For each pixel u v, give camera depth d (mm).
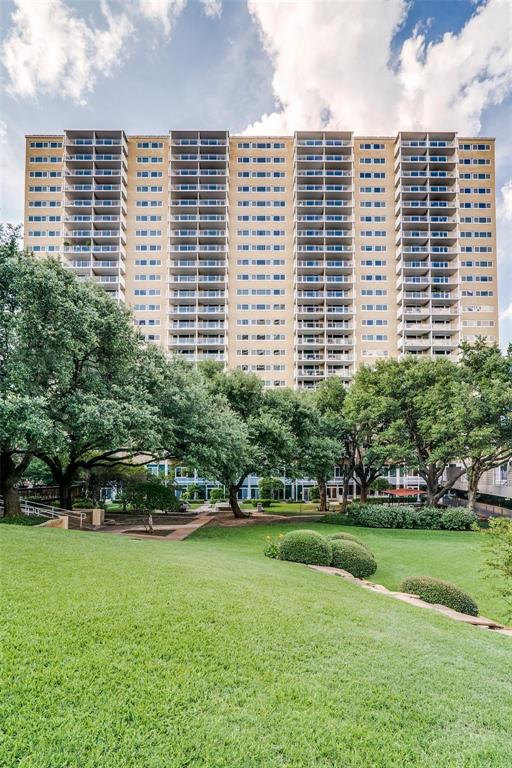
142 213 57906
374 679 4711
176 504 20938
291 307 57688
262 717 3791
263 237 58469
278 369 56875
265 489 48844
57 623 5086
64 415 15641
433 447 27859
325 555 12406
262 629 5699
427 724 3963
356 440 32125
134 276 57000
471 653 5953
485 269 58125
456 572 13969
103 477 29406
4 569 7156
